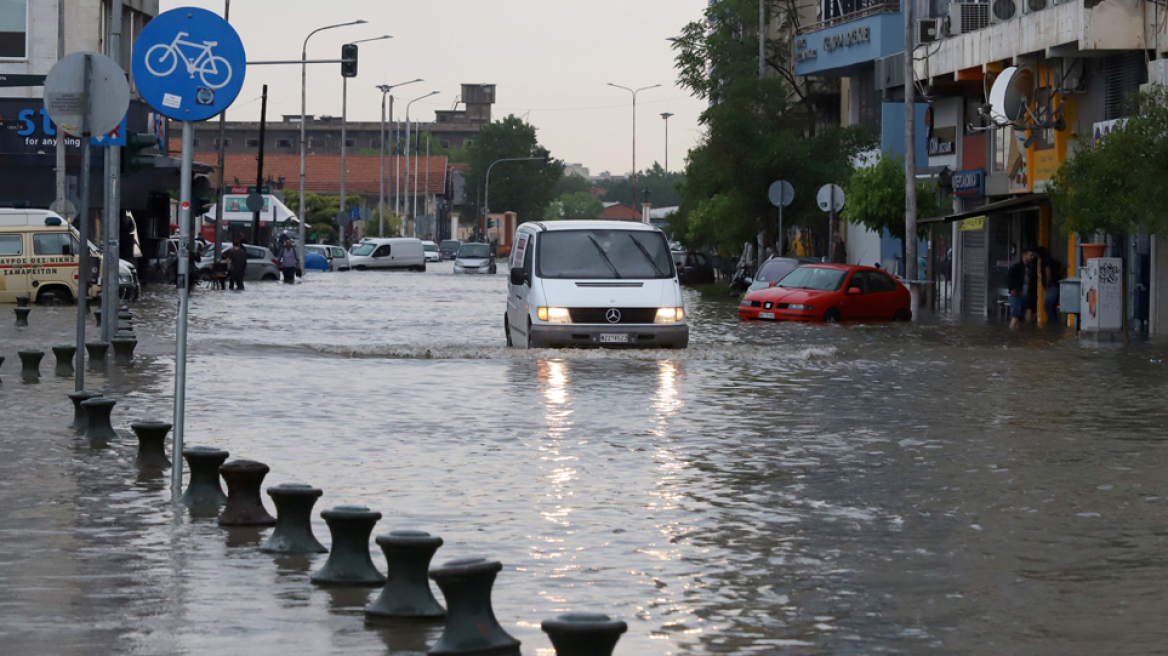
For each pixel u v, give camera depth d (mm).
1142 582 9602
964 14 51531
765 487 13414
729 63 78875
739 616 8625
